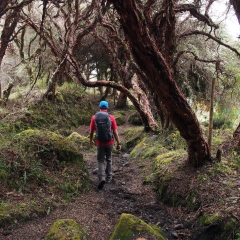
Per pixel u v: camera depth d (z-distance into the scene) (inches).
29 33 618.5
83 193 217.6
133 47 160.4
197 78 484.1
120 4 141.7
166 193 207.0
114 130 251.1
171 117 195.8
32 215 170.2
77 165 236.8
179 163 228.7
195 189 191.0
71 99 504.4
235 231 148.8
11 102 446.9
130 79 424.5
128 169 285.9
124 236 153.0
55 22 413.4
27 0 263.1
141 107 382.3
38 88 491.5
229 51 445.4
